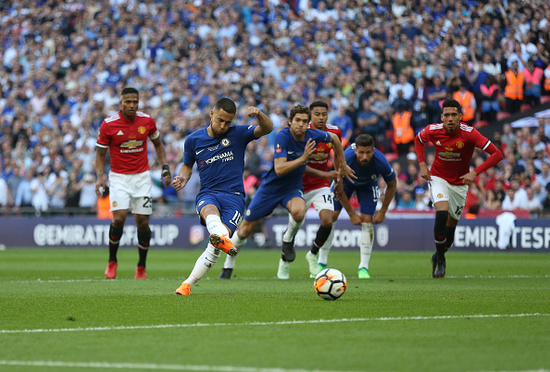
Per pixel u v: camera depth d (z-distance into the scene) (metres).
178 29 86.94
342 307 22.19
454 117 33.97
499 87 71.25
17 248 71.44
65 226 71.44
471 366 13.80
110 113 79.75
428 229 63.31
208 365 13.93
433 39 77.12
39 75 86.94
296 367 13.70
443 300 24.14
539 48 73.38
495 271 40.53
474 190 63.28
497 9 75.38
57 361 14.46
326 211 35.31
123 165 34.97
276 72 79.25
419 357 14.62
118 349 15.66
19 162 78.88
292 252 35.00
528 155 64.88
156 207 70.56
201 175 27.19
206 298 24.69
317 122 34.22
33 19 95.38
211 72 81.50
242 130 27.08
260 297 25.00
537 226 60.16
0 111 87.94
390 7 80.94
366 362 14.15
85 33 93.31
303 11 83.69
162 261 51.47
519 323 18.97
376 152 35.75
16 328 18.56
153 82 83.12
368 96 70.50
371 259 52.75
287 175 33.00
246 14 85.88
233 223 26.28
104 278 36.34
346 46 77.62
